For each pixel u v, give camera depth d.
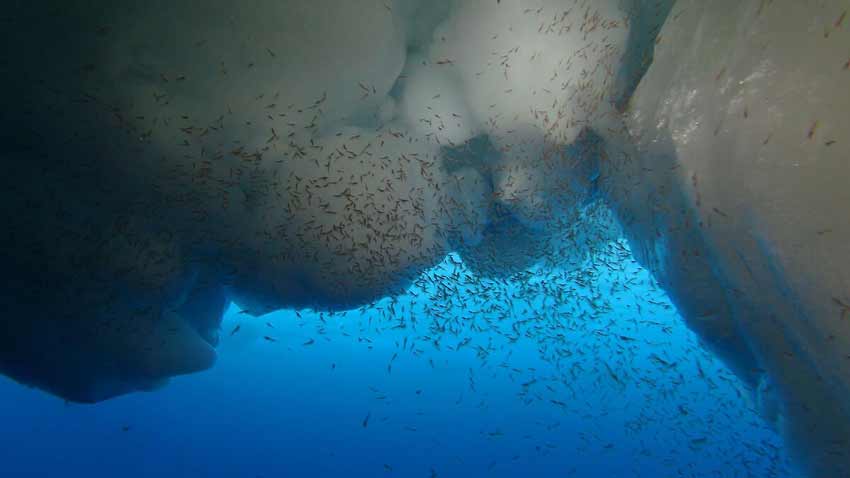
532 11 3.50
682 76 2.80
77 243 3.55
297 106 3.56
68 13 3.10
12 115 3.22
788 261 2.14
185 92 3.33
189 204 3.57
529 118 3.72
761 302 2.50
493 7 3.61
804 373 2.51
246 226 3.67
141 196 3.53
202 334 4.98
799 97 2.15
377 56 3.73
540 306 4.07
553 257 4.02
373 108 4.00
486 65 3.74
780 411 2.85
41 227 3.48
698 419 3.96
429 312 4.01
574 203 3.78
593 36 3.38
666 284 3.23
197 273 3.99
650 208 3.12
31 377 4.03
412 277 3.81
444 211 3.95
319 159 3.61
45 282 3.58
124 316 3.80
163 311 4.00
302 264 3.66
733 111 2.42
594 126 3.46
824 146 2.03
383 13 3.65
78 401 4.29
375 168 3.67
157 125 3.33
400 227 3.66
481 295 3.98
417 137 4.03
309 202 3.56
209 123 3.41
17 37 3.08
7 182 3.39
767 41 2.32
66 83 3.19
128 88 3.25
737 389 3.70
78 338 3.80
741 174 2.35
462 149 4.17
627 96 3.43
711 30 2.67
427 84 4.05
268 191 3.61
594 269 3.93
